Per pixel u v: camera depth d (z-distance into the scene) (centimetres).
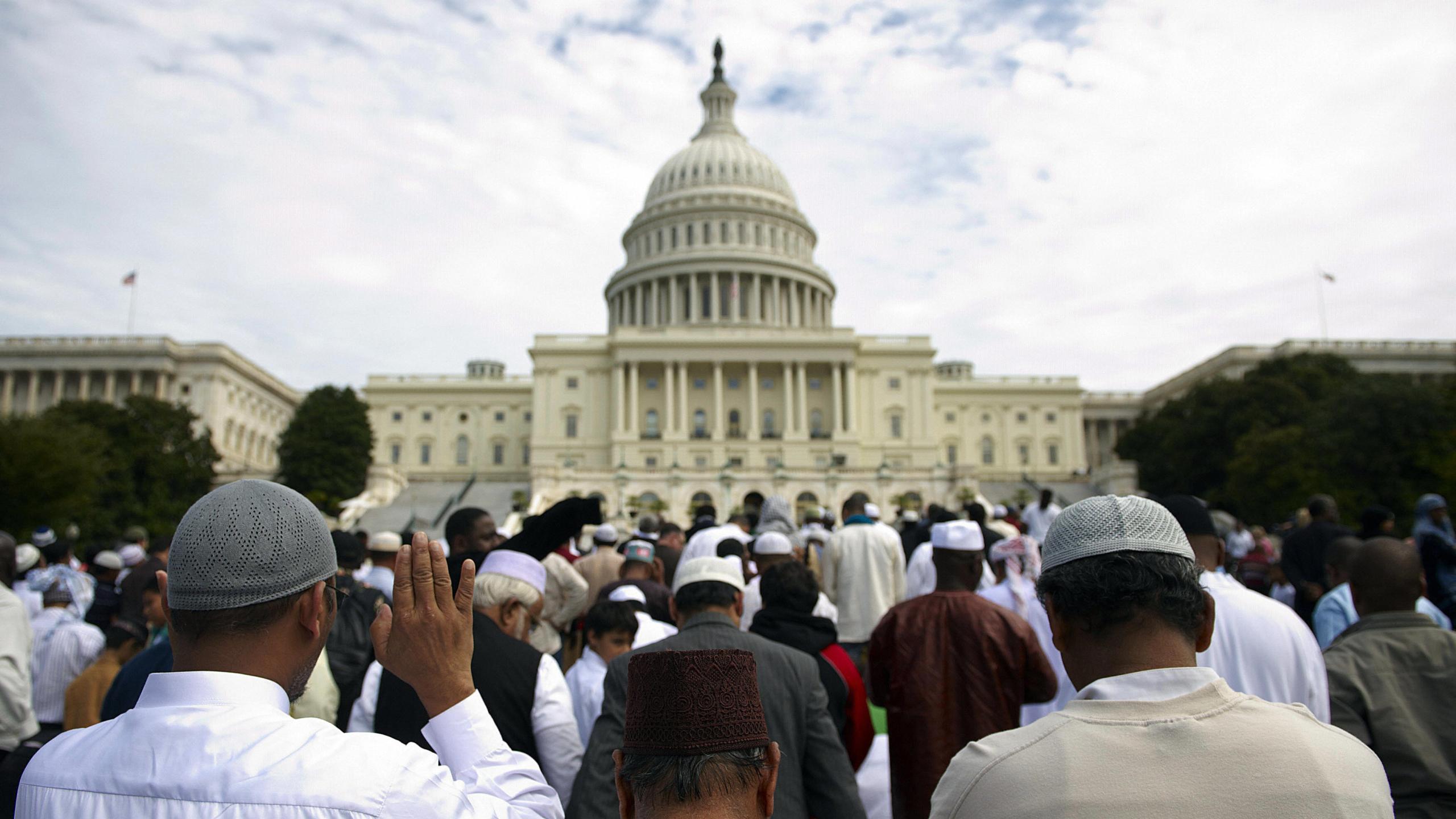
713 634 647
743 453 10000
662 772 345
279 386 13088
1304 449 6738
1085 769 338
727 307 11994
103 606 1284
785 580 770
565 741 647
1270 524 7012
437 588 400
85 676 954
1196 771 330
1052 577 396
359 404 10225
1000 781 350
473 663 639
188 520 353
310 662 372
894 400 10812
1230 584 675
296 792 304
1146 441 10162
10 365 11106
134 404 8662
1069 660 402
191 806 304
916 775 714
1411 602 659
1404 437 6209
